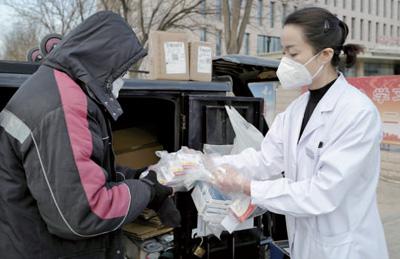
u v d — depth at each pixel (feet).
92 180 4.44
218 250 7.97
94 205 4.44
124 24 5.00
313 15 5.37
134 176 6.45
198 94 7.75
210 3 55.47
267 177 6.57
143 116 9.30
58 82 4.59
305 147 5.65
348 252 5.39
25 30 67.51
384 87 23.49
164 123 8.89
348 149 5.13
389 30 166.61
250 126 7.82
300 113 5.95
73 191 4.32
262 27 90.99
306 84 5.74
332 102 5.45
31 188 4.46
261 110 8.35
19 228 4.60
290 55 5.56
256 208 6.39
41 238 4.70
